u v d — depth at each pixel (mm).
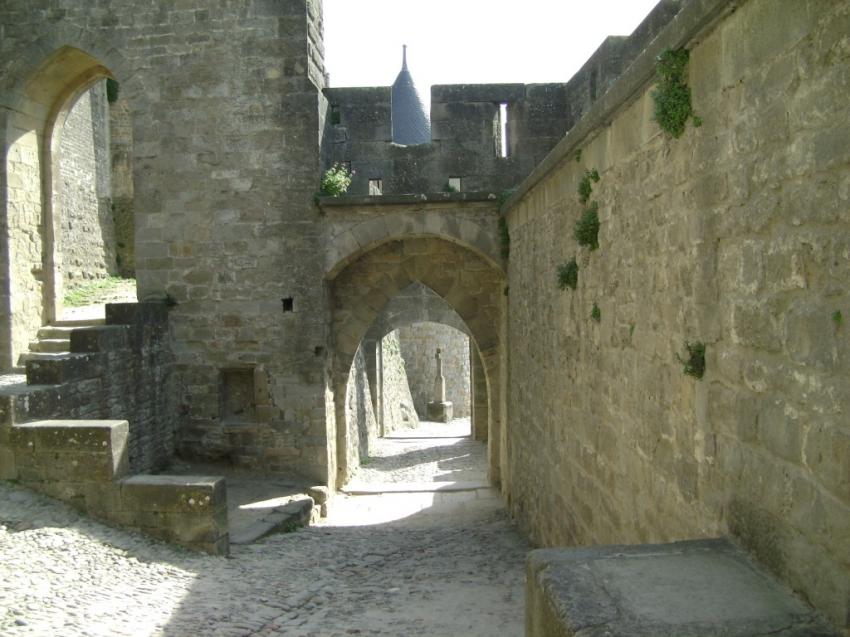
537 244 9750
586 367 7027
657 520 5012
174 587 7258
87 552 7676
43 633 5559
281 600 7215
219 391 13383
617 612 3096
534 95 14125
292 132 13016
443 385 29516
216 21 12977
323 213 13133
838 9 2830
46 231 13930
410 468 17906
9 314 12938
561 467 8258
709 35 4070
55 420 9141
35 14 13133
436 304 21391
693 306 4336
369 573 8766
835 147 2871
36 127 13758
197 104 13078
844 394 2832
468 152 14164
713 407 4062
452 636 6008
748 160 3623
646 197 5199
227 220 13172
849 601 2807
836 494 2893
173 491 8484
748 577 3389
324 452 13328
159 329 12898
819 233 2996
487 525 12070
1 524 7887
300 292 13188
